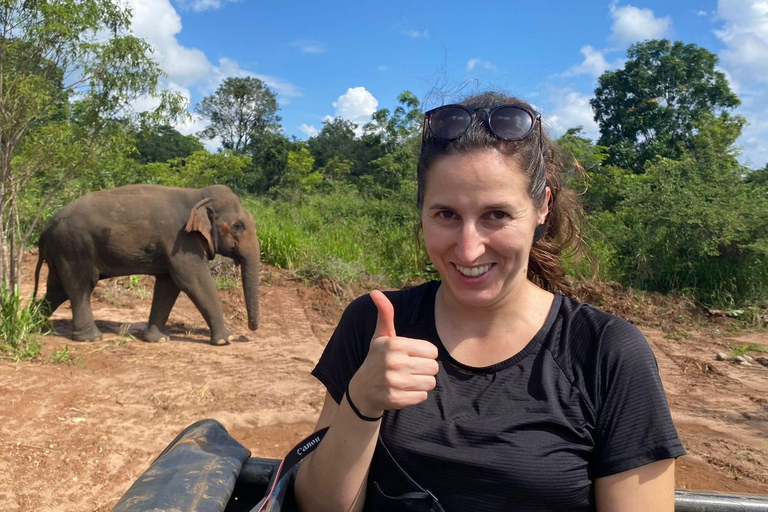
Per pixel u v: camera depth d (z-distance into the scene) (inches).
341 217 593.9
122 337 268.8
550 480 53.9
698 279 394.3
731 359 275.3
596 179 561.3
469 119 56.7
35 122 277.7
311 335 296.4
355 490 57.4
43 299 277.7
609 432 54.8
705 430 194.9
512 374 58.4
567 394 56.3
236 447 67.9
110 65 270.8
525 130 56.4
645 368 55.4
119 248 260.1
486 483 54.9
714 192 410.3
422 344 52.0
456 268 58.9
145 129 289.7
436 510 56.1
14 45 254.1
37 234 449.4
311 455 60.0
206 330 299.7
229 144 2279.8
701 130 503.5
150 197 269.7
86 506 136.4
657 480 54.0
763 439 187.6
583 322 59.1
